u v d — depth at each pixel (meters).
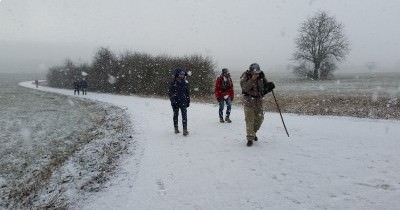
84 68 57.81
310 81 54.81
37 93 50.50
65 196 6.39
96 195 6.13
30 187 7.61
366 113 15.87
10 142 13.58
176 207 5.25
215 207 5.17
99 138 12.35
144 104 23.92
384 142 8.90
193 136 10.41
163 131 11.59
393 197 5.25
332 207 4.98
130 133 11.77
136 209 5.28
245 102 8.75
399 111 15.90
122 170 7.39
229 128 11.53
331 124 11.98
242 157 7.74
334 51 62.41
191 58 34.41
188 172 6.86
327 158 7.47
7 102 34.19
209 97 29.91
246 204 5.23
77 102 32.69
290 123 12.27
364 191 5.54
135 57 41.50
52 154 11.23
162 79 36.34
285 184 5.97
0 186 8.43
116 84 44.91
